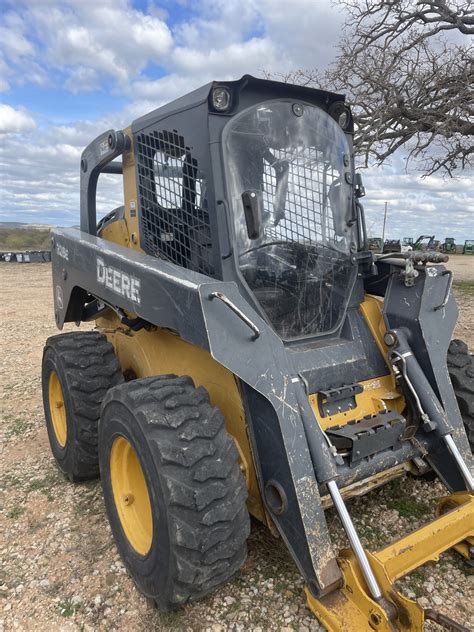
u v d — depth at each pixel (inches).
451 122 417.7
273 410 90.2
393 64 403.5
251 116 108.3
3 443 179.2
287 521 90.6
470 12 455.2
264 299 110.4
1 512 134.7
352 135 129.0
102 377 135.8
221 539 86.4
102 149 147.8
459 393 123.0
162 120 119.0
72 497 140.3
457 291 502.3
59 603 101.7
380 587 82.4
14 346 326.3
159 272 100.9
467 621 93.0
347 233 125.6
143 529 102.7
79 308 157.4
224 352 87.0
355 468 99.7
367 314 122.3
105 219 175.6
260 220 104.3
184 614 96.6
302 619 94.3
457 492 107.3
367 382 113.8
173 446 87.2
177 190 116.6
